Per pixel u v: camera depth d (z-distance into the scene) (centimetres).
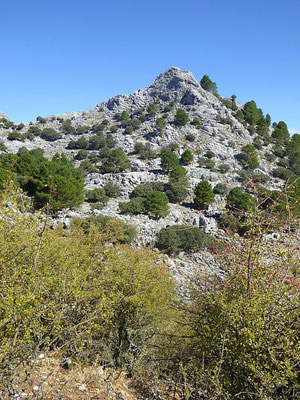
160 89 14200
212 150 9569
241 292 449
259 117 12812
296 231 445
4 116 14262
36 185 4403
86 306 543
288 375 352
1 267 430
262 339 376
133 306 722
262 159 9275
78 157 9694
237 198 4741
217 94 14212
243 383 409
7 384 345
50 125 13238
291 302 408
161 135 10475
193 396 416
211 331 455
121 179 7100
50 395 412
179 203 6250
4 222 498
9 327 363
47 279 455
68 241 779
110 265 743
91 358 600
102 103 15162
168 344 688
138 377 545
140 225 4200
